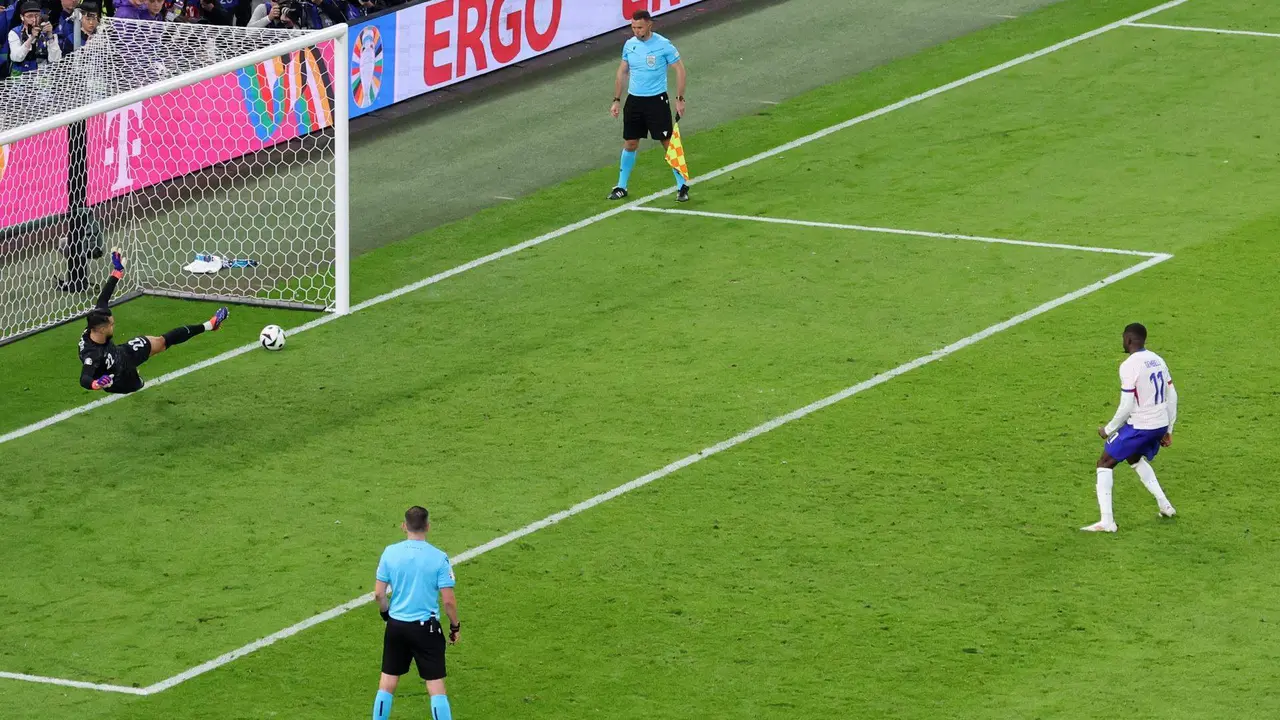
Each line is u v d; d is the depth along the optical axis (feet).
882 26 239.91
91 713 105.81
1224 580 117.39
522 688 107.55
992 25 238.27
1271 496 128.06
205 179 183.01
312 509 130.11
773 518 126.82
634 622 114.42
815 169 193.26
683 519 127.13
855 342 153.89
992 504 127.95
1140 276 164.35
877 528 125.08
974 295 162.09
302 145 190.08
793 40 236.02
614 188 188.24
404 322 161.99
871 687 106.52
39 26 177.68
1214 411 140.15
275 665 110.73
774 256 172.04
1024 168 190.60
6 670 110.63
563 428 141.18
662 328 157.99
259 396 148.77
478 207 187.73
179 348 158.30
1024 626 112.57
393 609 100.48
